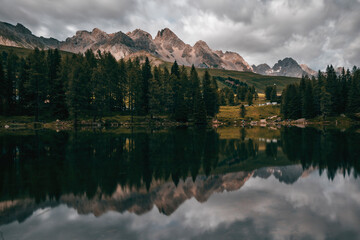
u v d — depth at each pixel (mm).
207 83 99375
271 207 8469
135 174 13414
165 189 10734
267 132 46469
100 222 7242
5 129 48906
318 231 6527
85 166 15391
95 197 9570
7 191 10195
